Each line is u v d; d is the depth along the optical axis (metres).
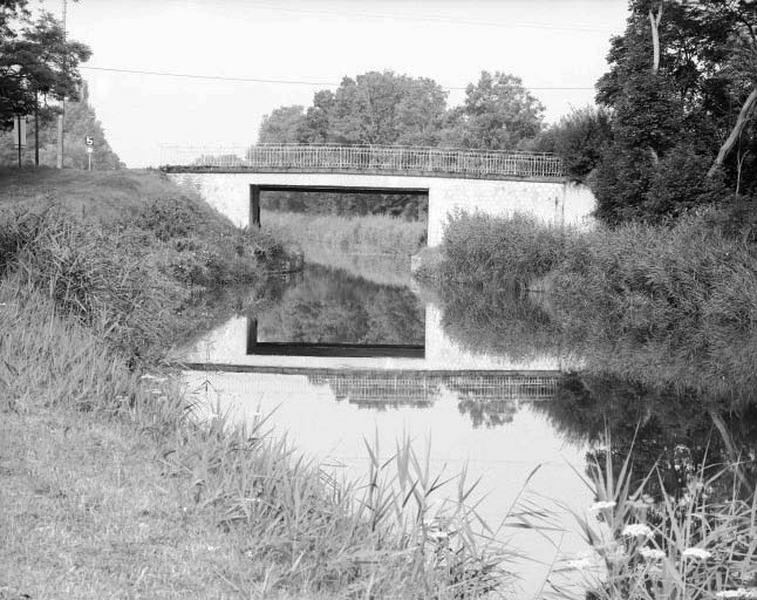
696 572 6.08
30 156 79.00
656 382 17.52
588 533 6.54
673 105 39.00
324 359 21.08
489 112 84.69
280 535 6.32
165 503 6.69
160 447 8.09
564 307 31.09
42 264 14.73
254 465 7.64
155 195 39.56
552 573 7.07
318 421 12.74
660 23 41.19
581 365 19.97
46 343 11.05
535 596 6.57
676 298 26.59
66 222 16.31
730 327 24.52
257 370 18.03
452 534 6.79
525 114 84.56
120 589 5.14
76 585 5.11
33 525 5.90
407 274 49.69
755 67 36.25
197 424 9.38
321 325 28.23
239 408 13.25
